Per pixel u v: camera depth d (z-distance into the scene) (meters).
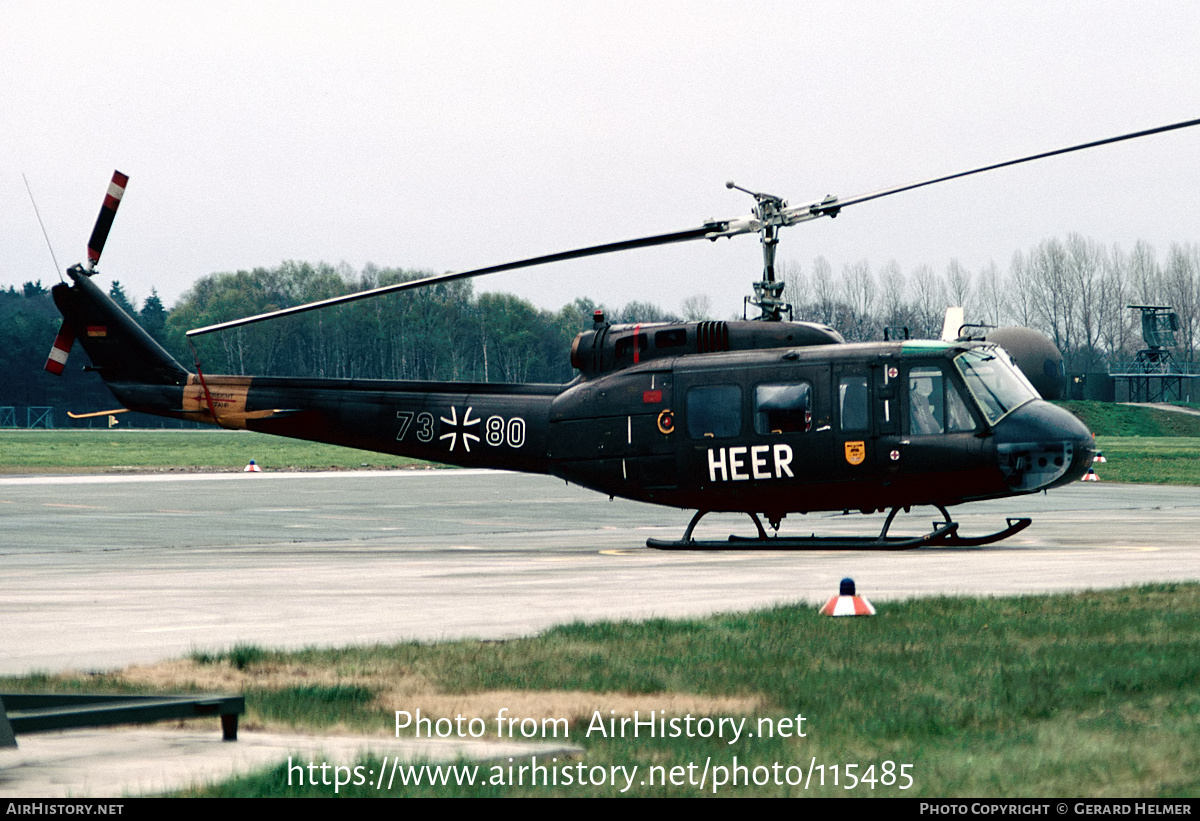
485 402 53.59
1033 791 14.44
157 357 59.44
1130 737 16.81
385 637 26.78
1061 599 30.50
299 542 56.47
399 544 55.12
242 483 109.31
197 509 78.38
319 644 25.89
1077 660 22.41
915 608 29.09
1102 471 123.81
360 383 56.09
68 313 59.75
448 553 49.81
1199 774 14.98
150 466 140.75
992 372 46.94
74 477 117.12
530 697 20.16
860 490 47.06
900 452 46.25
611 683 21.00
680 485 49.34
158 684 21.22
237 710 17.62
